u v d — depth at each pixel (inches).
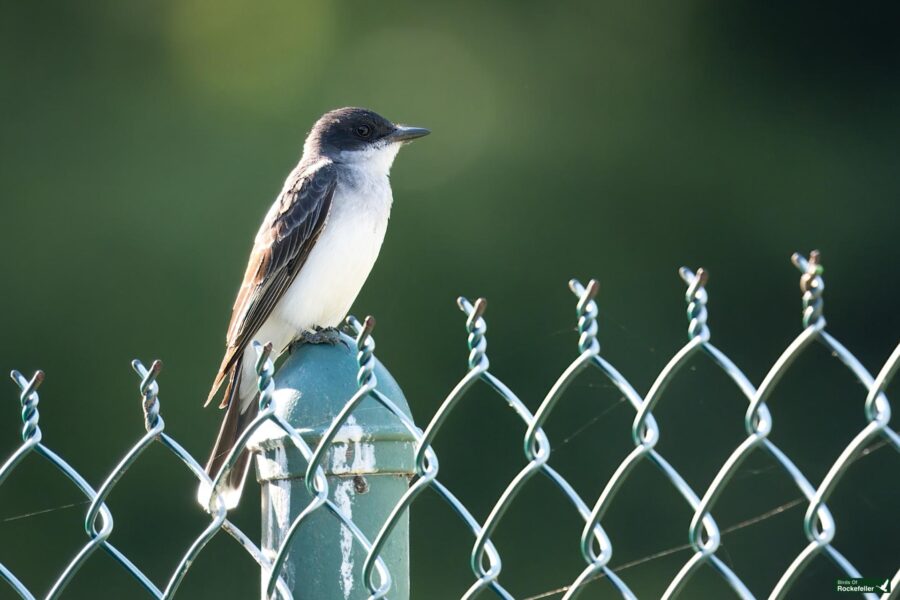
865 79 558.6
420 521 476.1
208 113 541.0
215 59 548.1
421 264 533.3
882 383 127.5
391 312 524.1
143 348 506.3
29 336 506.3
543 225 542.0
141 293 512.7
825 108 557.0
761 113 557.6
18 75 535.8
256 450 176.2
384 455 169.0
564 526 477.7
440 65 559.8
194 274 515.2
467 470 494.9
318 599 167.6
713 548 137.3
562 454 495.2
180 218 524.4
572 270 538.3
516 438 497.0
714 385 513.7
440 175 545.3
